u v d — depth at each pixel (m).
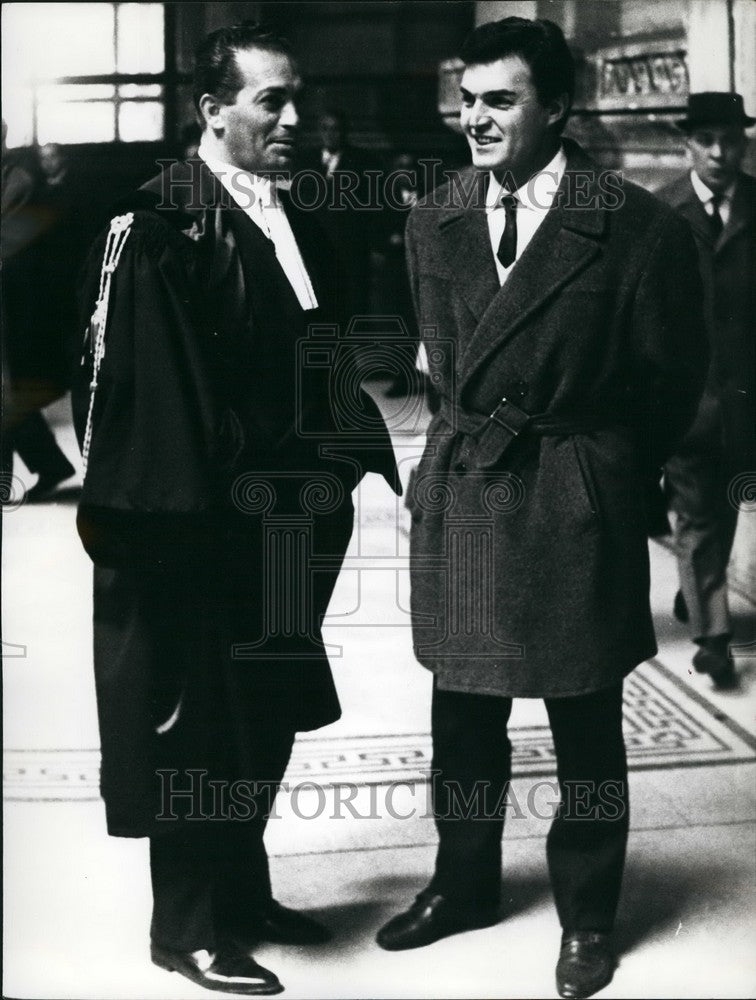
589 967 3.62
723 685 5.06
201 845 3.64
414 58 4.40
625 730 4.78
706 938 3.81
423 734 4.74
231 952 3.70
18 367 6.84
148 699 3.52
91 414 3.46
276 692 3.67
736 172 4.65
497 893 3.87
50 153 5.34
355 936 3.84
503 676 3.55
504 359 3.48
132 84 4.86
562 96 3.49
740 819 4.29
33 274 6.50
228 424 3.53
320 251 3.73
